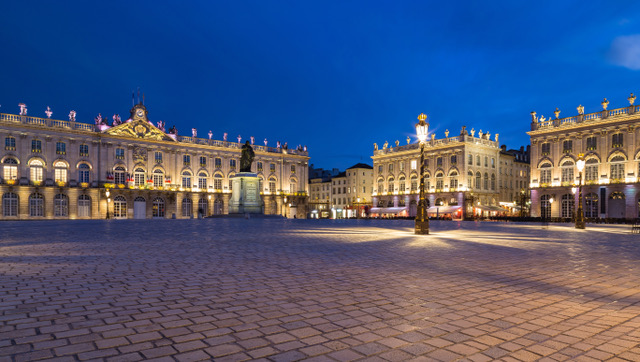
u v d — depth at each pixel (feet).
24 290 19.35
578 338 13.58
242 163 145.79
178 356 11.46
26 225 99.66
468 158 237.04
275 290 20.04
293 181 288.51
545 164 204.13
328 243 45.09
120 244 41.88
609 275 25.57
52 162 206.49
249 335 13.34
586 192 188.03
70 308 16.19
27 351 11.63
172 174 240.53
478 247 42.70
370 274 24.77
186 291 19.56
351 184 327.88
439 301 18.24
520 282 22.89
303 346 12.44
